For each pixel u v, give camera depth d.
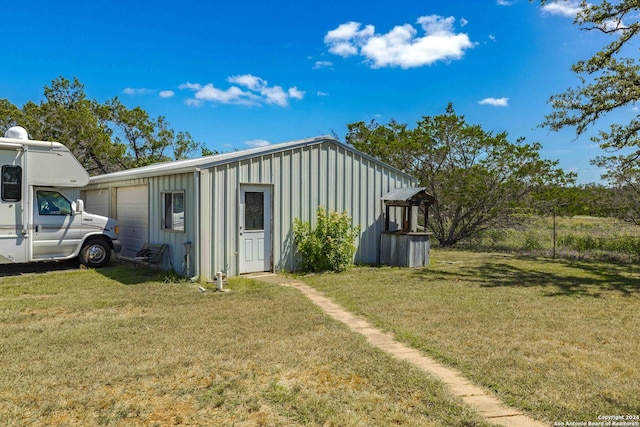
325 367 4.11
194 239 8.68
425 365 4.25
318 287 8.30
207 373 3.95
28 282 8.54
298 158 10.23
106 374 3.90
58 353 4.46
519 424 3.07
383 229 11.79
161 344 4.76
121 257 11.57
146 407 3.29
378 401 3.42
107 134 20.39
